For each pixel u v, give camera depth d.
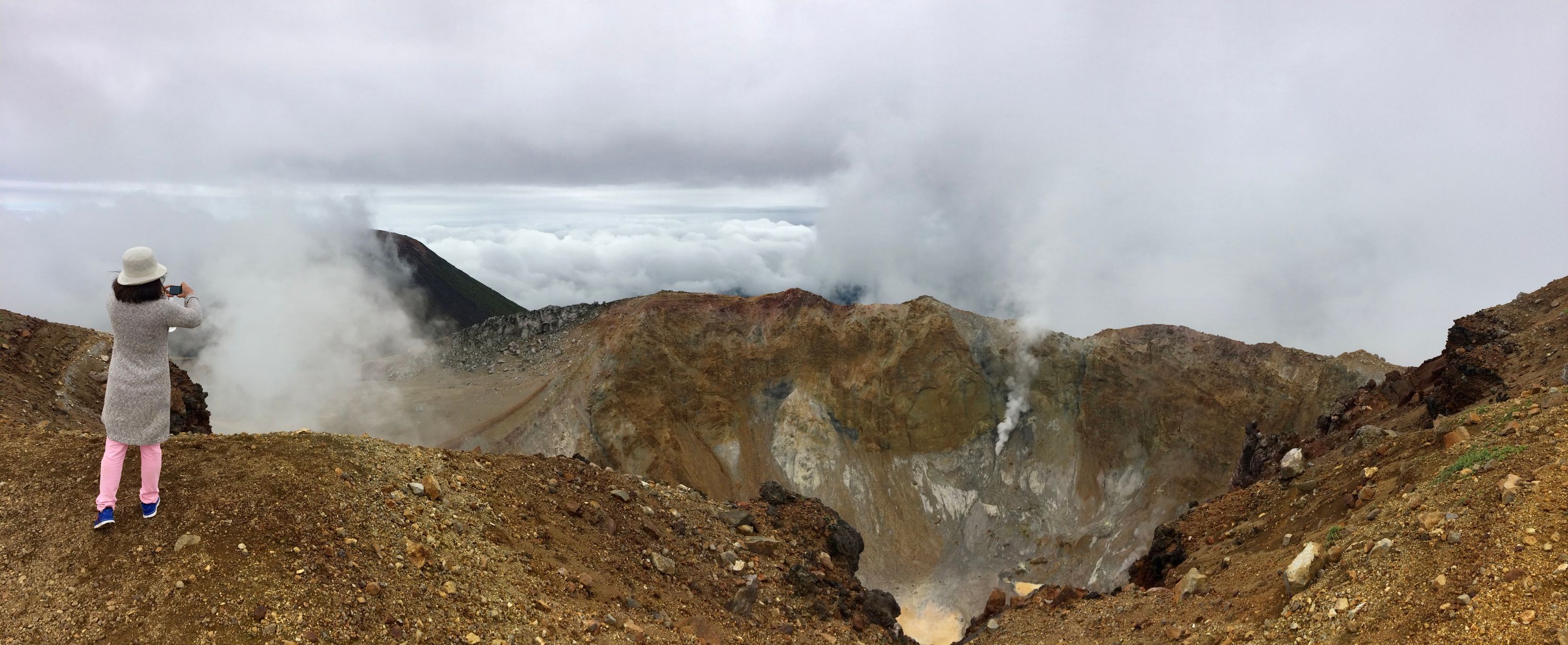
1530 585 7.94
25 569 7.47
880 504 116.69
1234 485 40.72
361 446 11.14
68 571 7.51
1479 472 10.78
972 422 126.75
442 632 8.40
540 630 9.20
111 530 8.02
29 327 16.69
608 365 115.31
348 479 10.07
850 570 17.20
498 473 13.06
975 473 123.12
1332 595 10.02
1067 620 15.66
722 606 12.60
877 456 121.94
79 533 7.97
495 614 9.13
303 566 8.23
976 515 117.81
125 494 8.58
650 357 117.50
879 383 126.31
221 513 8.55
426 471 11.61
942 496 119.94
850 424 123.50
